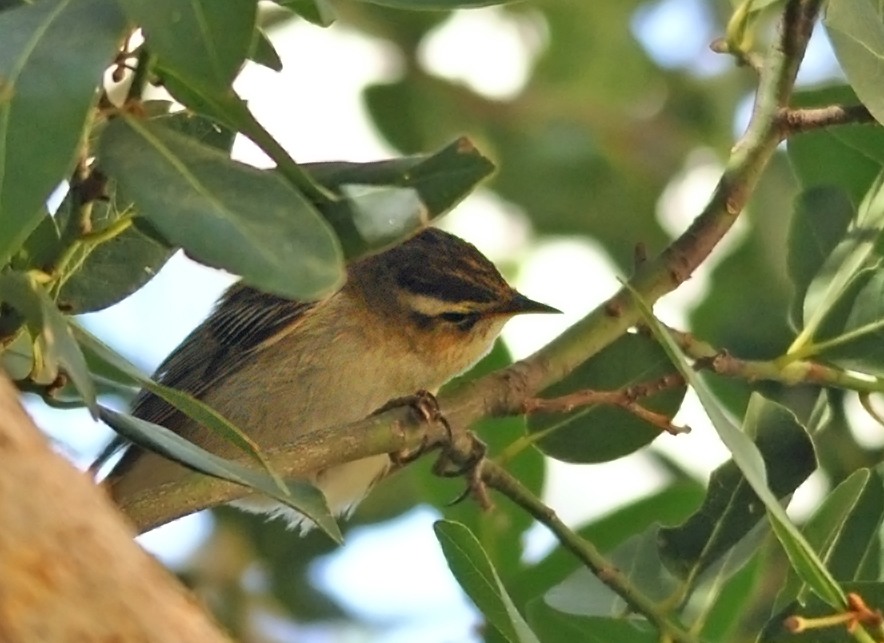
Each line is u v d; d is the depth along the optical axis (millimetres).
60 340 2662
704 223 2984
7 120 2402
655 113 3125
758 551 2998
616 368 3000
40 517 1991
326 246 2525
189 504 2957
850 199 2996
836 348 2980
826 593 2939
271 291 2492
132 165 2613
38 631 1952
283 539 3062
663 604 2979
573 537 2973
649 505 3029
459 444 2980
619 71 3125
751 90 3123
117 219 2938
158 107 2947
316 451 2973
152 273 2961
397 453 2988
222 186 2586
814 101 3020
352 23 3117
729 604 3002
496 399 2982
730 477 2982
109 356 2900
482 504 2980
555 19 3123
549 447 3000
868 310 2980
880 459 3025
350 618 3059
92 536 2039
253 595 3059
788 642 2957
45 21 2488
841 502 2971
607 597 2990
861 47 2939
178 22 2473
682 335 2986
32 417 2117
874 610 2951
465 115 3115
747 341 3055
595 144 3115
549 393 3000
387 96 3111
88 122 2469
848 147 3008
